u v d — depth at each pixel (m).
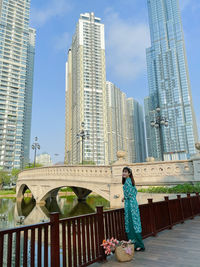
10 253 2.89
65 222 3.96
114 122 152.00
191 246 5.55
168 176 14.85
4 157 103.38
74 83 139.25
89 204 33.66
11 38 116.19
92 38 138.38
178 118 111.94
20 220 20.69
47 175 26.30
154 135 115.06
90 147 121.19
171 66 119.38
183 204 9.73
